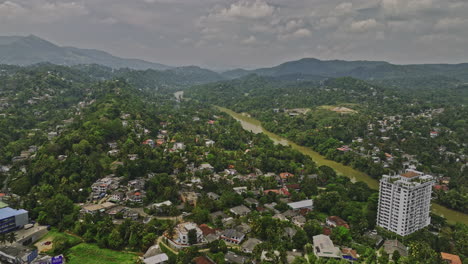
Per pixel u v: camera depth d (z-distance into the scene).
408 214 195.62
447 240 189.50
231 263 158.62
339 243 184.50
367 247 180.75
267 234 184.75
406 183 197.00
